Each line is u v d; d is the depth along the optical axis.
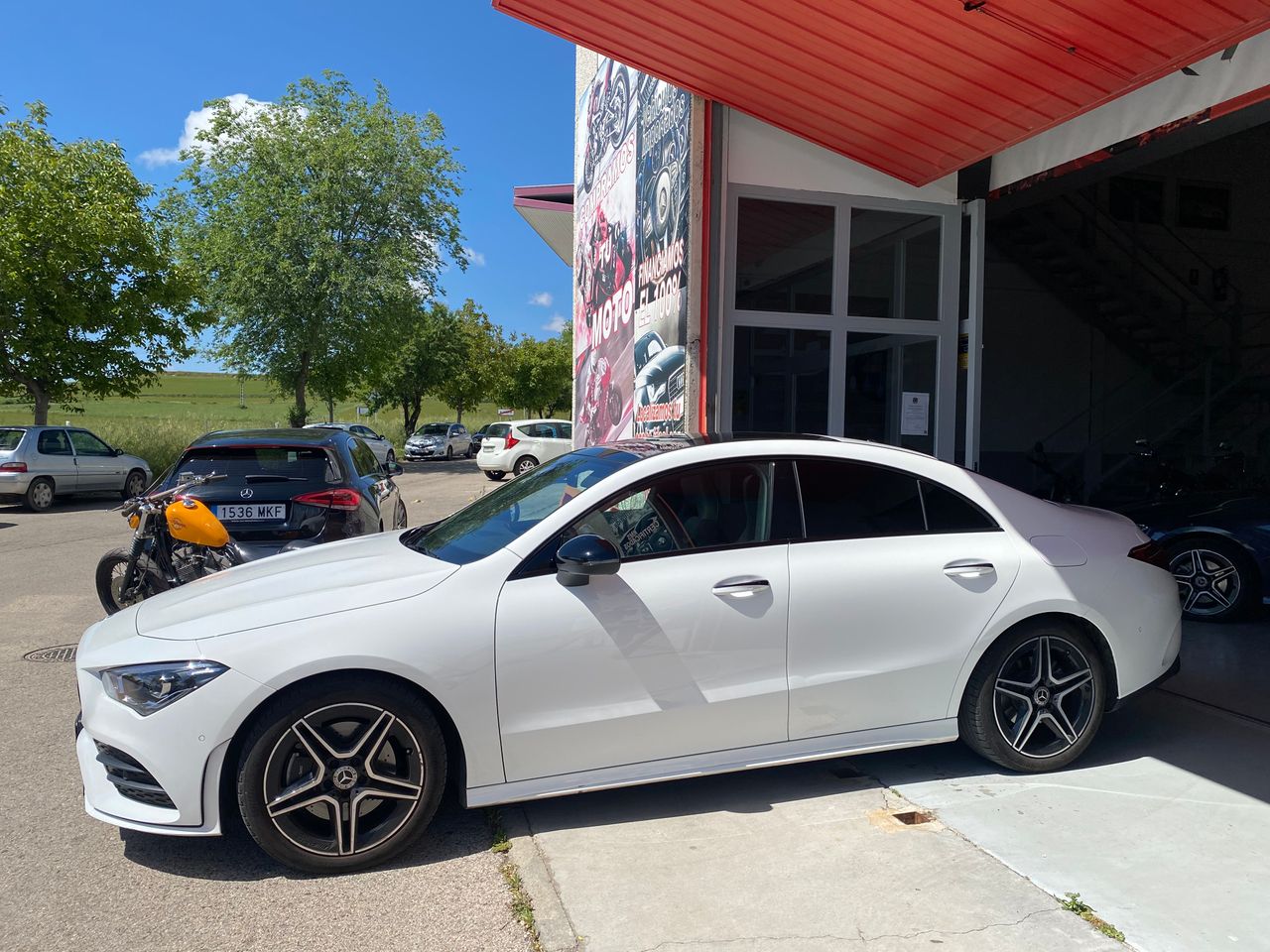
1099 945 2.77
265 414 72.44
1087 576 4.01
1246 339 13.41
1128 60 5.89
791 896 3.07
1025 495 4.21
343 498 6.90
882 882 3.15
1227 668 5.59
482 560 3.54
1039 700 3.98
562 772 3.47
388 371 44.38
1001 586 3.91
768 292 8.32
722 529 3.75
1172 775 4.02
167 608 3.60
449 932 2.92
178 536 6.09
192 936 2.91
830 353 8.48
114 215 21.47
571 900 3.06
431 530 4.42
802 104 7.51
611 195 11.68
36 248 20.78
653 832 3.56
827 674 3.72
